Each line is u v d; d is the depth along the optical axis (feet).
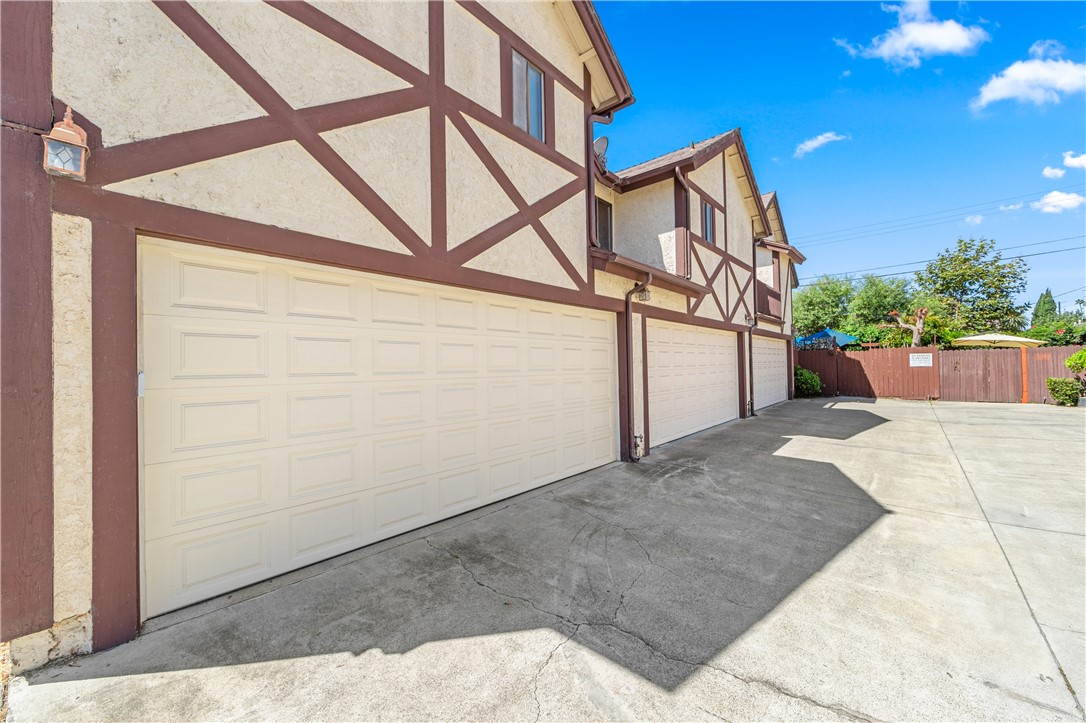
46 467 7.41
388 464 13.28
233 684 7.14
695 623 8.95
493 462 16.63
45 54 7.48
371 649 8.07
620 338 23.31
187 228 9.00
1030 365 46.03
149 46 8.60
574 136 20.77
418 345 14.15
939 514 15.31
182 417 9.41
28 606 7.23
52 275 7.48
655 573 11.11
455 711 6.63
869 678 7.33
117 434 8.09
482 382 16.24
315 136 11.13
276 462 10.88
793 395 55.52
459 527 14.17
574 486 18.83
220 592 9.93
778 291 51.42
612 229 32.73
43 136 7.38
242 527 10.30
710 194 34.24
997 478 19.57
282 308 11.03
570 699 6.86
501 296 17.12
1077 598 9.83
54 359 7.49
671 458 23.82
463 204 15.11
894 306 89.51
